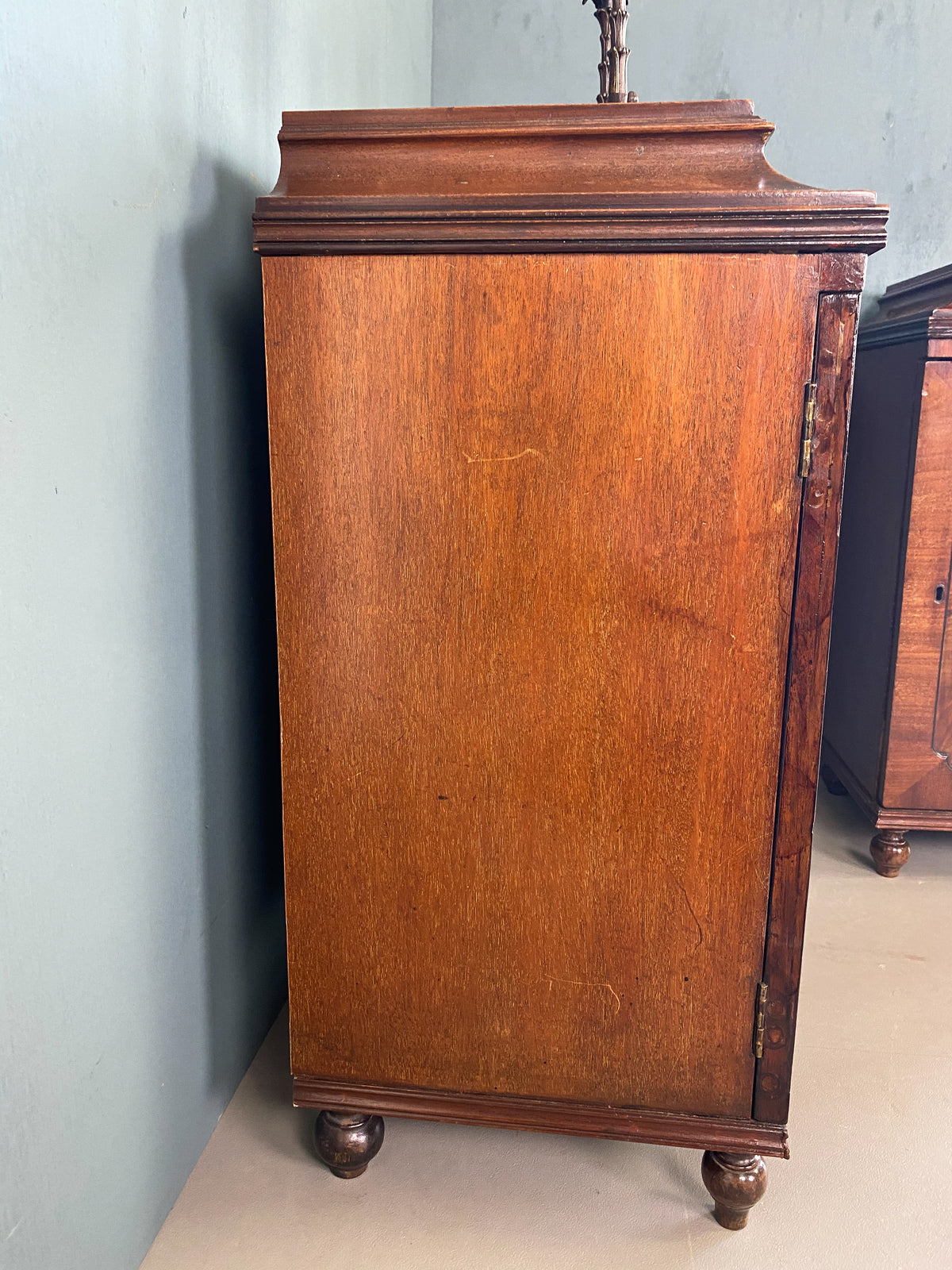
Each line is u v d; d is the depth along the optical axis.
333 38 1.58
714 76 2.27
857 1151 1.28
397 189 0.96
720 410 0.94
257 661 1.32
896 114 2.26
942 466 1.84
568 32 2.29
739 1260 1.11
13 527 0.75
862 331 2.14
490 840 1.07
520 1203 1.19
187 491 1.07
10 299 0.74
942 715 1.92
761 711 1.01
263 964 1.42
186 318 1.05
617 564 0.99
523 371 0.95
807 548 0.97
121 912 0.97
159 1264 1.08
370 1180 1.22
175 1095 1.14
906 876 2.03
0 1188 0.78
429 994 1.12
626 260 0.92
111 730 0.93
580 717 1.03
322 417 0.98
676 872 1.06
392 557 1.01
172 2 0.99
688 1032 1.10
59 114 0.79
